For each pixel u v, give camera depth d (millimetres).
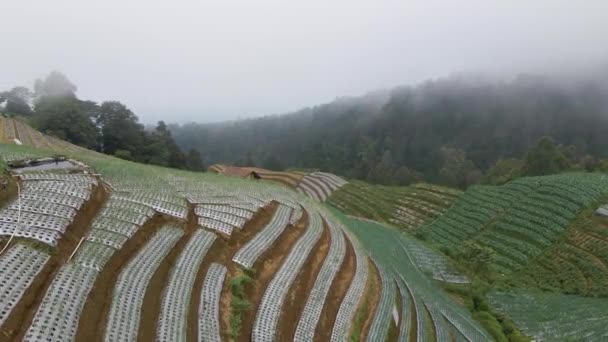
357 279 26609
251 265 21797
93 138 77875
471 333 25859
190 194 28000
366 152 151750
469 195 65312
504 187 64125
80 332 11938
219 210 26312
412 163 150750
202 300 16516
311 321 19766
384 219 65625
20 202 16266
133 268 16031
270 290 20391
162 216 21812
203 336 14461
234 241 23781
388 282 28891
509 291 37156
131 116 87250
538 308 33250
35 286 12727
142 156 83000
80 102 83062
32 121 75812
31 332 11000
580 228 46469
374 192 79750
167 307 14938
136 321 13453
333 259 27875
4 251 13469
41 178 19656
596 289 36406
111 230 17531
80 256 14969
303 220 34281
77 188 19297
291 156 198625
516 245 46688
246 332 17000
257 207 30609
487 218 55281
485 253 39594
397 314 25062
